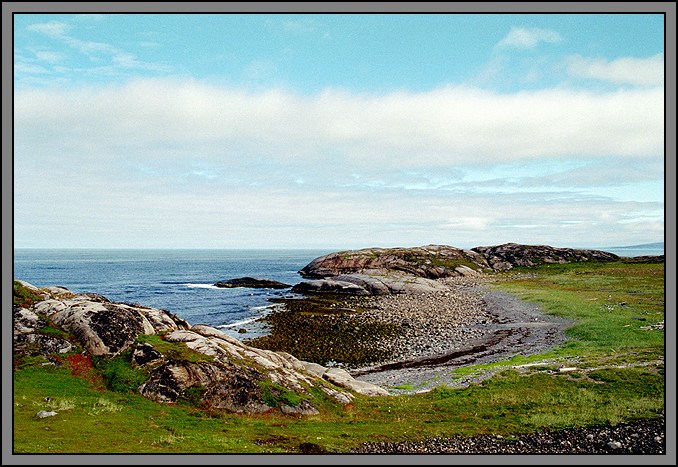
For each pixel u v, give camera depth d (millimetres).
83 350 23281
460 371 35031
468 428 20672
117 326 24391
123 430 16844
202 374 22422
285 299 85938
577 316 53812
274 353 30703
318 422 21219
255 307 76375
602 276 100938
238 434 18031
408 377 35250
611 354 33781
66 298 29250
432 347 45781
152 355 23125
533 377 28844
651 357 31031
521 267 136000
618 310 54531
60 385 20641
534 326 51906
